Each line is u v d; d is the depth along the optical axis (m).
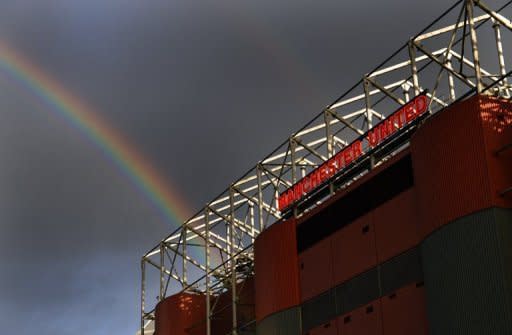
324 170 69.88
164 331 90.44
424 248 55.09
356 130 71.19
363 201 63.44
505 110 53.84
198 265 91.56
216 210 88.12
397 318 58.31
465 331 50.88
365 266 62.12
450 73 62.16
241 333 82.19
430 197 54.75
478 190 52.03
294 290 69.25
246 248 80.31
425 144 55.72
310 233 69.12
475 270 51.12
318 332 65.94
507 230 51.00
